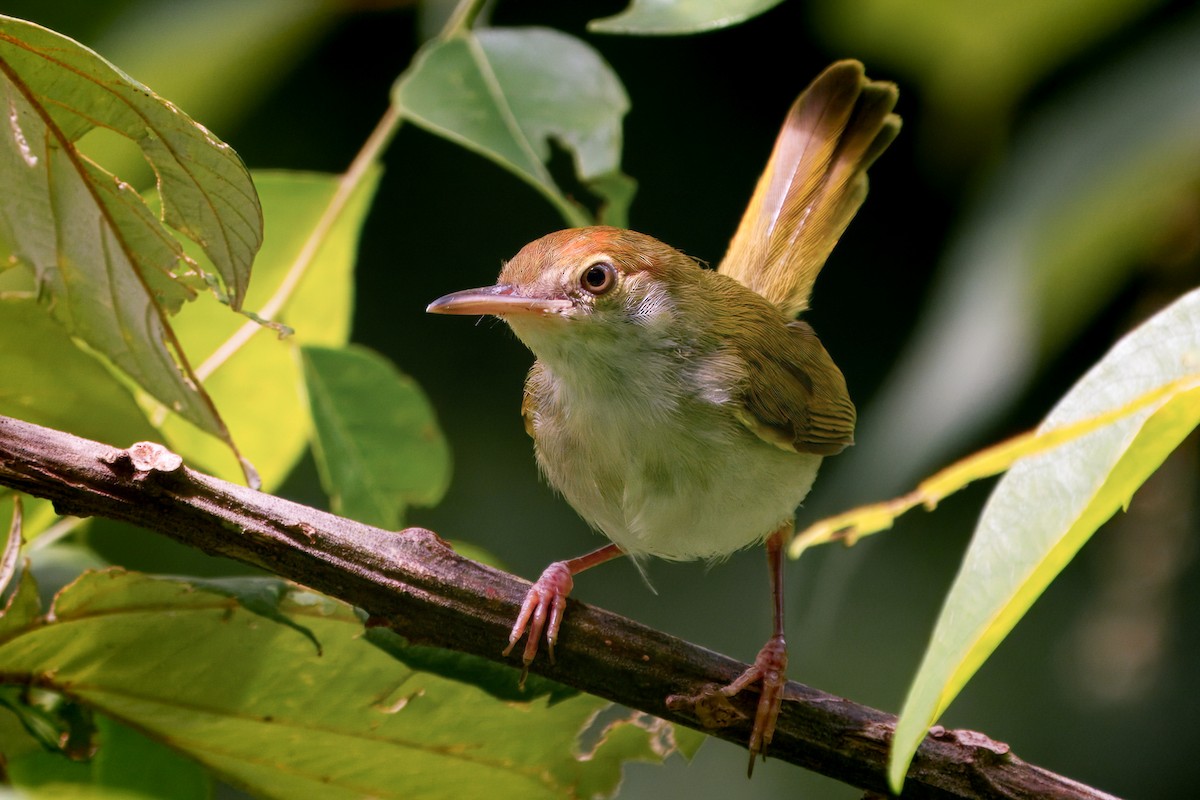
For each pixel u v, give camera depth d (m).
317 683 5.18
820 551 9.93
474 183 12.89
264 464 6.83
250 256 4.73
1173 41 8.37
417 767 5.46
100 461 4.79
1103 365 3.63
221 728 5.27
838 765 5.50
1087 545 11.36
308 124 12.09
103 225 4.80
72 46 4.13
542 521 12.62
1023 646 11.45
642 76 12.65
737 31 12.46
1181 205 8.09
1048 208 8.05
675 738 5.58
